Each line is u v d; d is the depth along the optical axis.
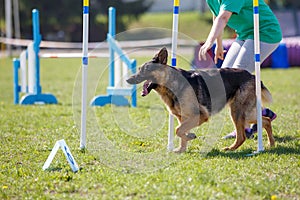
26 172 7.20
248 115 8.27
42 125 10.98
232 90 8.19
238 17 8.77
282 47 27.16
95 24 47.41
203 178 6.50
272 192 6.12
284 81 19.70
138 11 50.47
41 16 48.06
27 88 15.06
